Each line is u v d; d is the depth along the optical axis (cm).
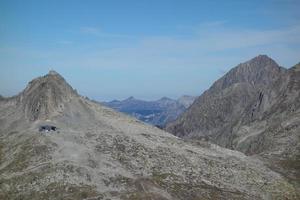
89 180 10238
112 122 14362
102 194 9625
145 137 13388
